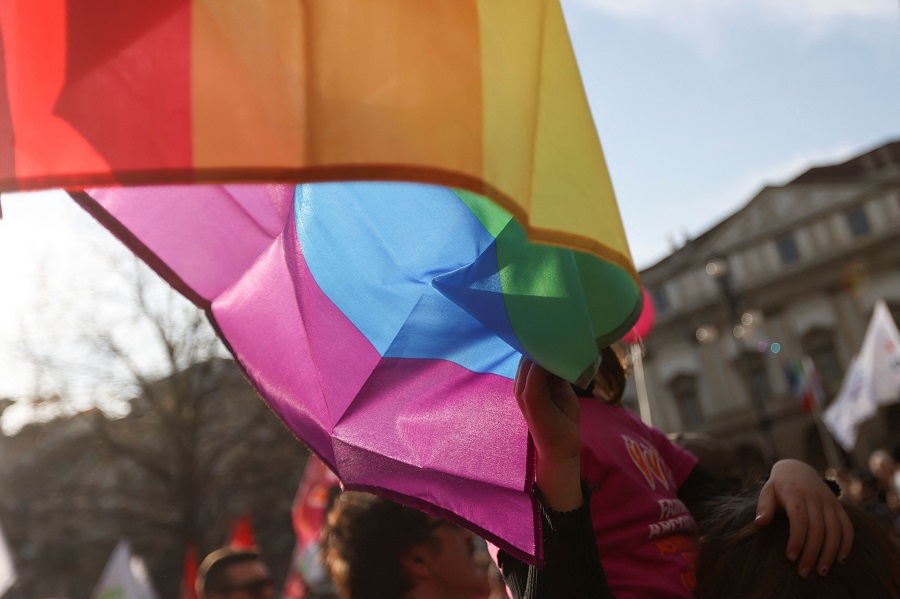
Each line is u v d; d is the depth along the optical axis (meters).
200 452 22.89
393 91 0.79
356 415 1.19
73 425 22.52
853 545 1.25
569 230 0.88
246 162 0.78
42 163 0.81
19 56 0.83
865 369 10.97
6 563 4.22
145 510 23.41
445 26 0.82
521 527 1.08
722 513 1.41
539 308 0.98
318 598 3.06
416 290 1.12
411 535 1.98
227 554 3.50
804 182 38.97
